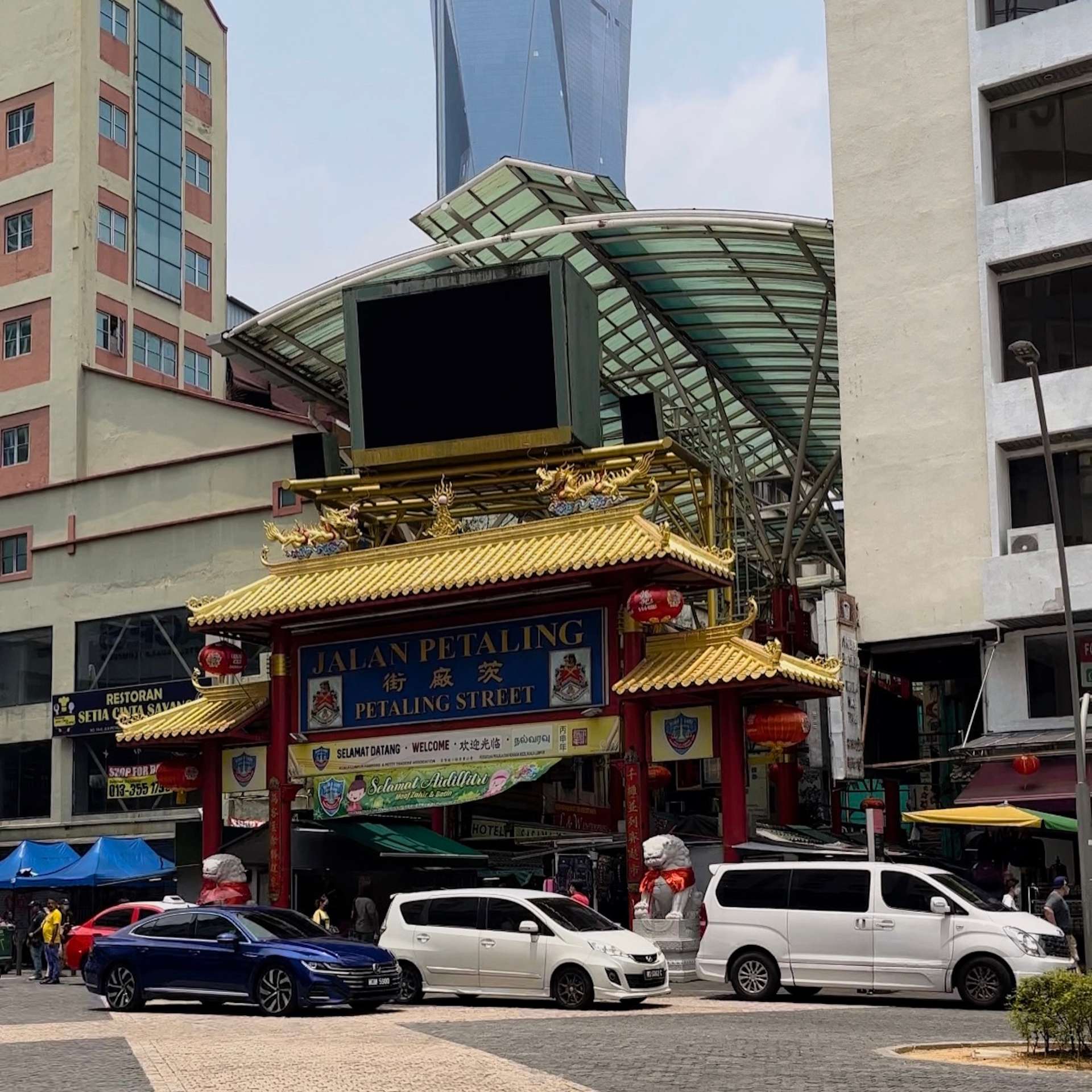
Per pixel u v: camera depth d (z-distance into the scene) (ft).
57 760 170.19
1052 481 96.37
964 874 110.11
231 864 112.16
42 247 210.38
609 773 154.10
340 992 76.23
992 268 120.37
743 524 207.51
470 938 82.79
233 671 119.75
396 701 110.32
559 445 111.14
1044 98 122.01
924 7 128.57
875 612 122.93
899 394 124.98
